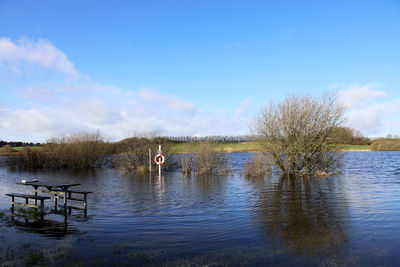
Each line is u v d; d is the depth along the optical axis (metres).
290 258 4.83
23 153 30.45
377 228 6.49
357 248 5.26
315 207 8.80
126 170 24.55
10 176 22.25
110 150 31.62
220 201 10.08
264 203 9.56
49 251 5.26
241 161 35.03
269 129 18.45
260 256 4.94
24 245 5.59
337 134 17.89
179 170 23.66
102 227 6.93
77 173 23.59
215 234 6.25
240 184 14.42
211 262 4.70
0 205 10.23
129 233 6.40
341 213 7.96
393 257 4.83
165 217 7.88
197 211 8.57
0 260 4.82
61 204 10.07
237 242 5.70
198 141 23.17
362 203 9.29
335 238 5.84
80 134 31.91
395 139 60.91
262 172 18.47
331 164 17.98
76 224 7.24
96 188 13.99
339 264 4.57
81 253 5.14
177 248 5.38
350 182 14.48
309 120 17.62
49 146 31.36
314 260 4.73
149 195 11.64
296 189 12.41
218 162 21.12
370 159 35.31
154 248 5.39
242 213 8.21
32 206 8.91
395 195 10.66
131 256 4.98
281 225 6.88
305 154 17.73
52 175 22.20
